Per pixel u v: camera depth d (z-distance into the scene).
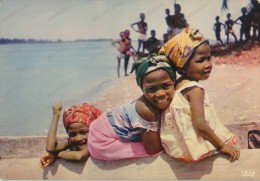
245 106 5.94
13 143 5.36
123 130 3.31
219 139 3.14
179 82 3.27
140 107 3.22
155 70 3.12
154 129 3.23
